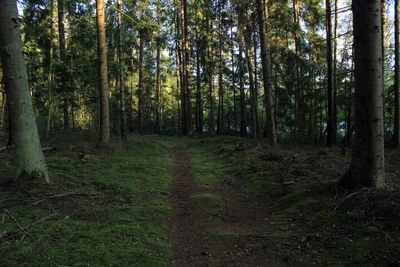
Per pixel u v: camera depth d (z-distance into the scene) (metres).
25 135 6.23
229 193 7.55
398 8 13.46
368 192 4.84
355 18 5.19
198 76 26.69
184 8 24.20
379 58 5.03
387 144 15.26
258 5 12.37
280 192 6.72
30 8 12.62
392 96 17.27
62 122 26.95
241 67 23.66
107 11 18.88
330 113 15.44
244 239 4.66
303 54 19.45
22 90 6.23
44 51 14.98
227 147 14.39
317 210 5.12
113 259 3.73
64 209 5.21
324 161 8.83
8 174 6.76
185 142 20.05
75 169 8.07
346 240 3.99
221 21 20.72
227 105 34.16
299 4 19.23
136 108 40.28
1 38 6.02
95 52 17.97
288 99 20.31
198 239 4.80
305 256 3.89
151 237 4.66
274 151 11.69
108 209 5.56
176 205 6.55
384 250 3.57
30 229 4.22
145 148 14.55
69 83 17.11
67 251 3.73
